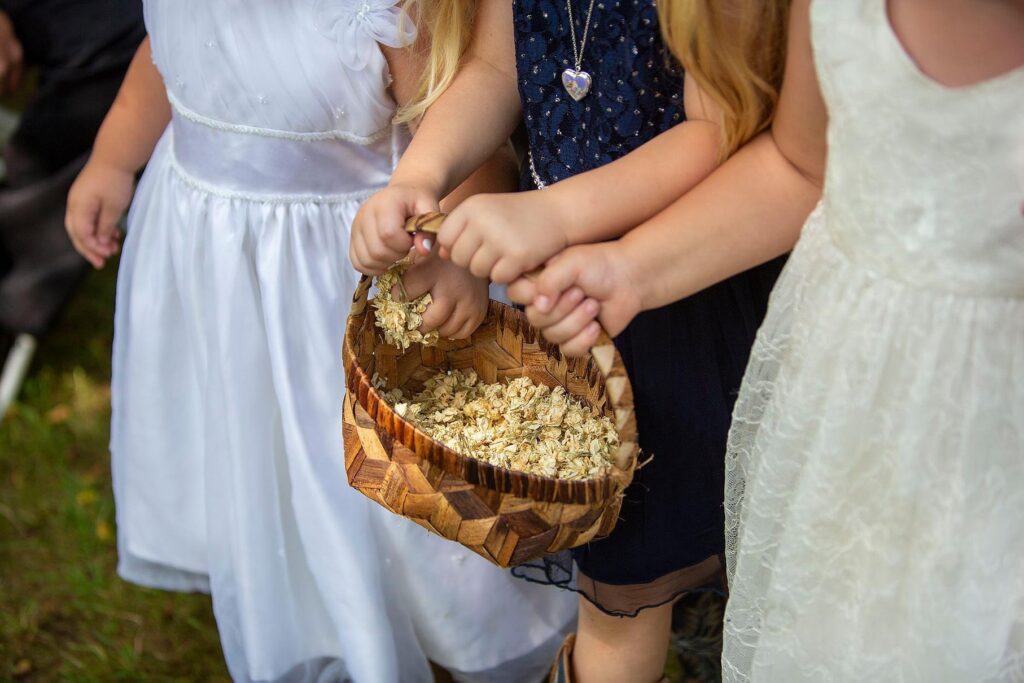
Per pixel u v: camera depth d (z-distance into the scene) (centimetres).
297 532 171
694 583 157
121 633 210
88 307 306
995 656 113
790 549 117
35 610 215
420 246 121
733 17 112
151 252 169
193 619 212
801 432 115
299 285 159
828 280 112
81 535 231
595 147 134
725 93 117
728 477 131
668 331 137
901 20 99
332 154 157
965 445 107
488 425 131
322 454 160
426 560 168
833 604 118
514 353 140
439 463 113
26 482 246
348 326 125
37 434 259
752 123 119
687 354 138
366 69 147
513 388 138
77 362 285
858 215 107
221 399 163
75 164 251
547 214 116
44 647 207
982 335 105
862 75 101
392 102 154
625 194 119
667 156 122
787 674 122
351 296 164
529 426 130
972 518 109
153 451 177
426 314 131
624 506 142
